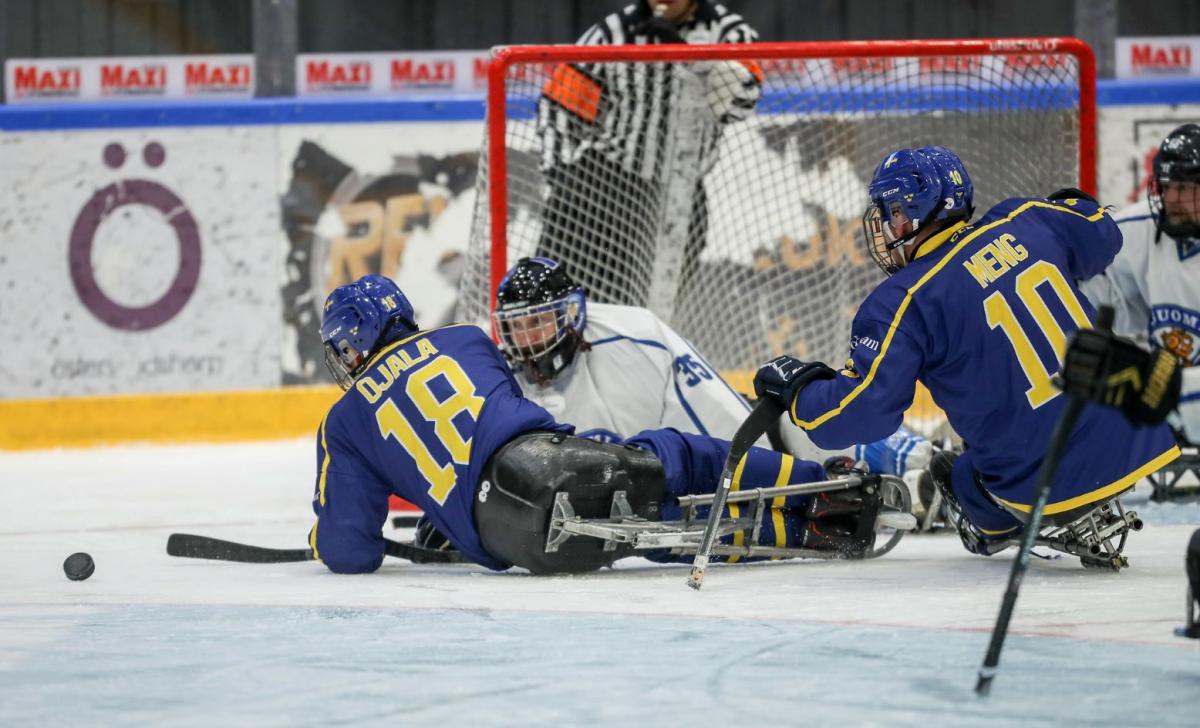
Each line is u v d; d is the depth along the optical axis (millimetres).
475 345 14734
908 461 16609
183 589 13703
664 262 22203
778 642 10320
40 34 33219
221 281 31734
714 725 8109
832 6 33688
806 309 23297
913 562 14758
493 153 20156
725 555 14414
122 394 31641
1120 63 32500
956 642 10195
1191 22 32375
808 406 12930
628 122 21750
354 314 14898
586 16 33688
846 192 23078
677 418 16391
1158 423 9039
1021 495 13195
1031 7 33438
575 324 16109
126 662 10141
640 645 10320
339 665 9867
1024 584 12914
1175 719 8039
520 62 20125
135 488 24656
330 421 14625
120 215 31547
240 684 9375
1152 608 11383
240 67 33125
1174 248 17609
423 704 8727
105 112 31391
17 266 31516
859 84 22781
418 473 14195
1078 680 8961
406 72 33500
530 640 10602
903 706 8422
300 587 13680
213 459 28859
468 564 15375
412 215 31844
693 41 22812
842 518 14930
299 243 31797
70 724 8477
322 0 33281
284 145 31641
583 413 16203
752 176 22828
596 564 14023
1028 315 12891
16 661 10234
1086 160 21438
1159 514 17719
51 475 26953
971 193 13438
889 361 12758
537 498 13484
